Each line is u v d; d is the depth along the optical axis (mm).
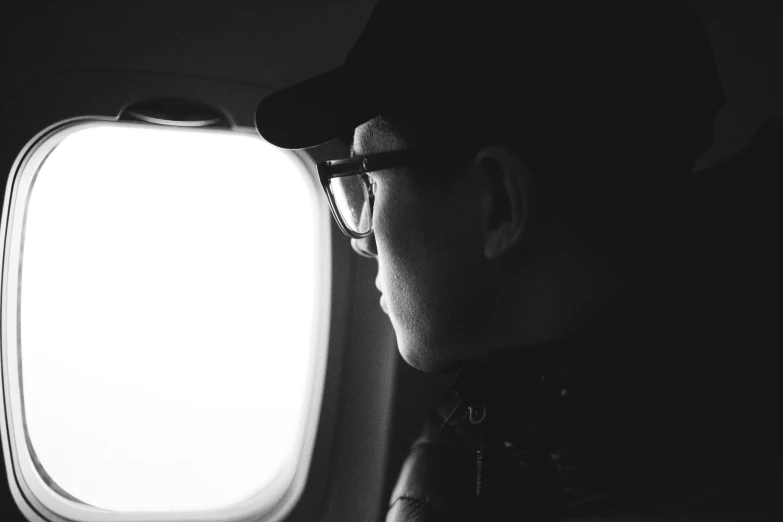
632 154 604
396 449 1485
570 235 607
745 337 589
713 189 668
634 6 618
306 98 759
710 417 566
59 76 1271
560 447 616
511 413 637
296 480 1462
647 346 590
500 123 622
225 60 1335
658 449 574
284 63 1363
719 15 1412
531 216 596
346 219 940
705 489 516
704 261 621
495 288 647
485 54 625
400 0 694
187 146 1400
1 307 1324
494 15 626
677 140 621
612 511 564
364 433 1479
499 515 643
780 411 557
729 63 1454
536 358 634
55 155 1355
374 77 696
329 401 1466
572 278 607
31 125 1269
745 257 620
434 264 681
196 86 1323
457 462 937
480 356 669
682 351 586
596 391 594
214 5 1326
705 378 579
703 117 640
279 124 771
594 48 602
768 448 531
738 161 693
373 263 1476
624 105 600
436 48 651
